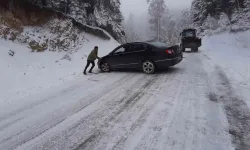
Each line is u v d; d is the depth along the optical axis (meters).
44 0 16.86
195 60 12.39
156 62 9.02
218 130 4.05
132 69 10.44
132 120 4.67
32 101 6.42
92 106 5.66
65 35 15.55
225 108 5.00
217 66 9.80
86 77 9.38
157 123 4.46
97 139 4.00
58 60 12.71
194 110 4.98
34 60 11.43
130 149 3.63
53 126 4.65
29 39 12.75
